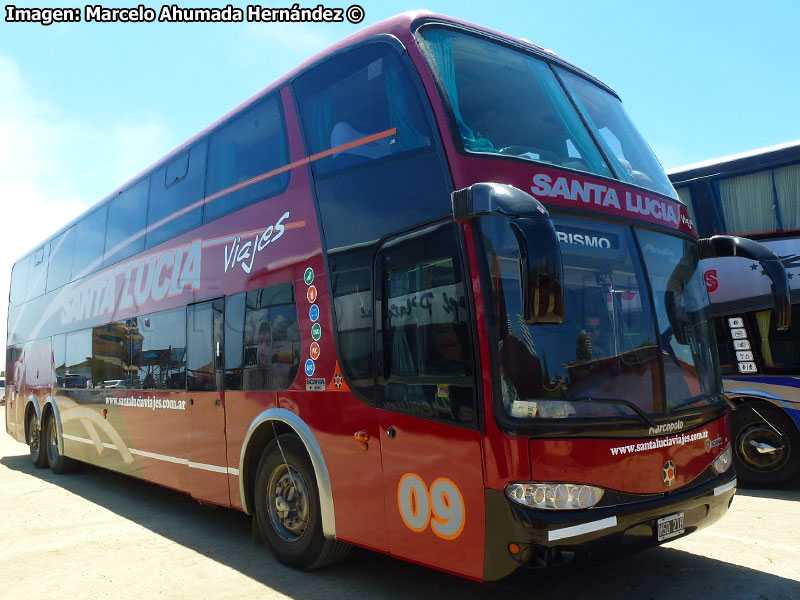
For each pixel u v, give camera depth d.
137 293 8.13
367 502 4.53
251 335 5.83
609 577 4.73
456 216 3.84
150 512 7.65
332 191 5.09
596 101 5.53
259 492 5.60
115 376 8.57
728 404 4.85
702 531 5.88
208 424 6.38
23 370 12.77
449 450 3.94
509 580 3.66
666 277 4.77
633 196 4.76
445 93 4.38
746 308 7.79
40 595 4.73
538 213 3.40
